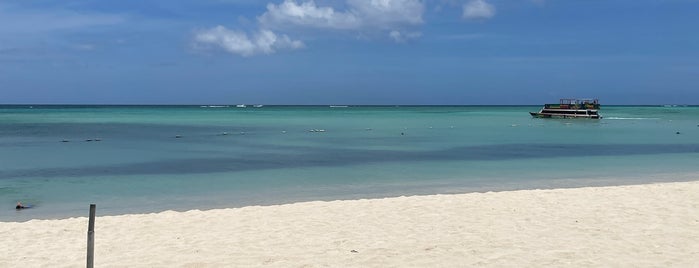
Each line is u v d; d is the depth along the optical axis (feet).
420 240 34.71
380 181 65.46
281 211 42.83
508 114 414.82
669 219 39.34
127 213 46.50
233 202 51.83
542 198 47.06
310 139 136.87
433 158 91.97
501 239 34.83
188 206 49.75
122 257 31.07
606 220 39.32
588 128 194.70
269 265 29.71
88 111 459.32
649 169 77.25
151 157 93.20
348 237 35.45
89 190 58.80
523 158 92.43
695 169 77.10
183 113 406.41
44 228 37.63
